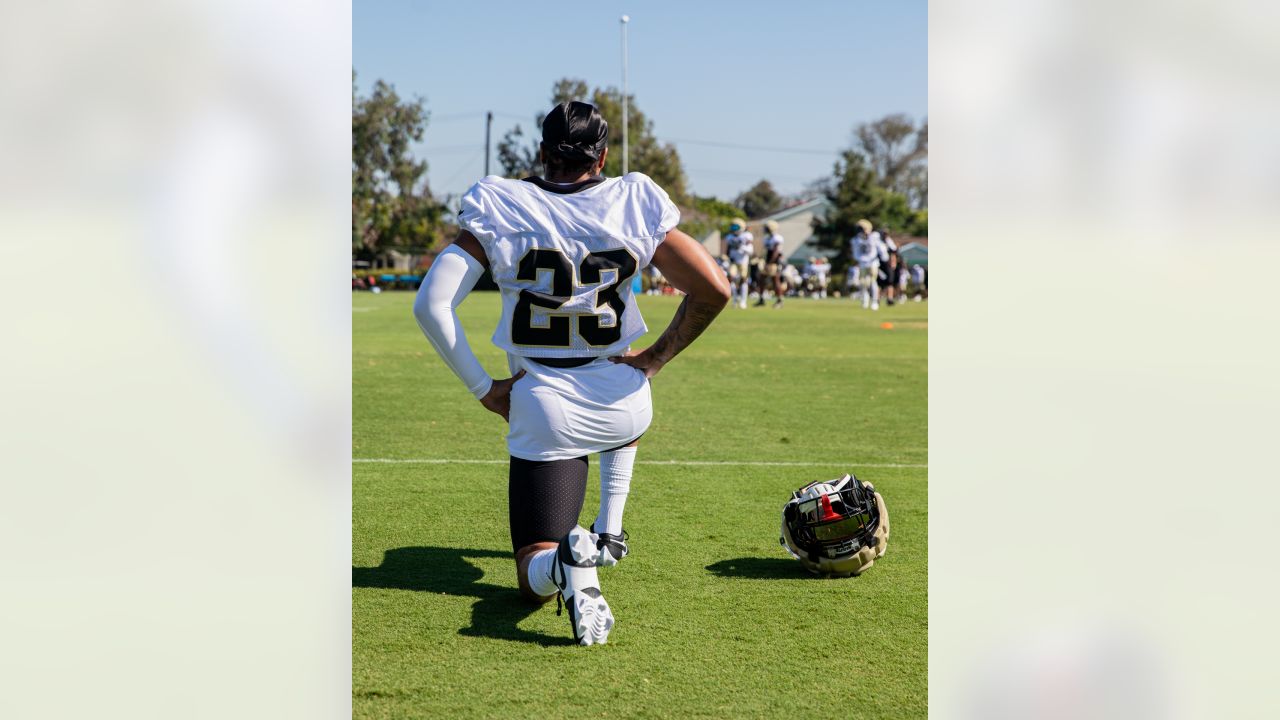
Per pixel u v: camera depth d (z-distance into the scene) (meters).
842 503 2.87
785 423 5.71
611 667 2.28
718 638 2.46
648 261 2.61
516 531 2.65
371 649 2.36
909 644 2.43
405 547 3.18
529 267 2.51
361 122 41.84
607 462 2.72
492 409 2.65
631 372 2.63
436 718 2.02
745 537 3.37
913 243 47.03
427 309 2.50
